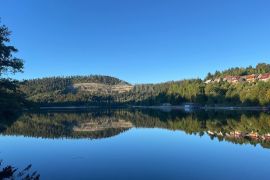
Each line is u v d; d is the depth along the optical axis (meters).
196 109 179.12
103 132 61.31
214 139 47.38
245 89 161.75
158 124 80.25
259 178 25.11
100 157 34.03
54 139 50.03
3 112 30.44
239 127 63.91
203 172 27.03
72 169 28.48
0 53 28.23
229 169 27.97
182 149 38.66
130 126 75.38
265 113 109.81
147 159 32.62
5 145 43.59
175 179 24.91
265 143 42.59
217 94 182.25
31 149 40.00
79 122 90.56
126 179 25.03
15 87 30.41
